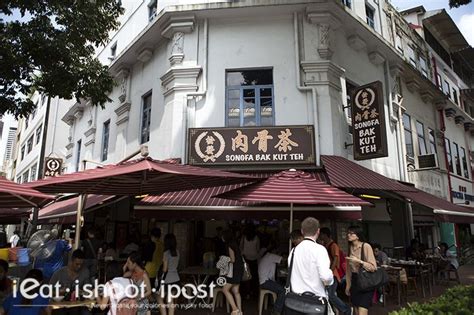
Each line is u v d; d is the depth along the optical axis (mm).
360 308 5598
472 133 22188
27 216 12422
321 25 9930
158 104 10859
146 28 11109
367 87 9344
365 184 8031
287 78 9734
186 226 9266
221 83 9914
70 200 11594
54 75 7535
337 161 8867
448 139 18234
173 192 8227
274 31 10086
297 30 9930
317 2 9758
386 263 8641
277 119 9500
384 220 11992
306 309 3801
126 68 12977
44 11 7469
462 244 17781
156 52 11531
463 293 4355
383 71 12641
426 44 18125
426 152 15242
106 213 12719
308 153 8852
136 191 7617
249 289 8734
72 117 18406
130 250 9320
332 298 5938
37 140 24266
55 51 7320
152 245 7375
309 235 4207
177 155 9453
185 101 9727
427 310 3721
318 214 7070
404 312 3709
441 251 12312
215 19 10305
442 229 16438
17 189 4762
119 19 14812
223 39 10203
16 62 7016
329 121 9344
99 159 14336
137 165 5375
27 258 8773
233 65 9992
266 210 7223
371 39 11672
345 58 10805
